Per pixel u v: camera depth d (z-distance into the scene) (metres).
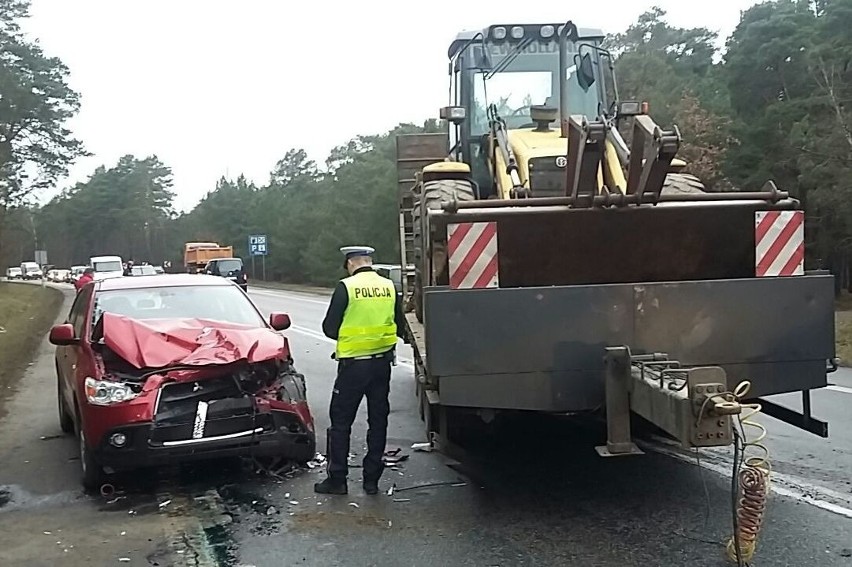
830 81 31.12
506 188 8.51
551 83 9.95
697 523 5.69
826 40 34.44
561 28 9.84
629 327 5.71
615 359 5.51
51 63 52.00
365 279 6.70
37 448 8.73
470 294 5.62
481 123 9.95
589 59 9.86
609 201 5.96
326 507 6.32
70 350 8.27
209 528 5.94
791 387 5.84
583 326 5.69
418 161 12.50
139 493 6.89
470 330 5.62
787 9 39.16
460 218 5.97
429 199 8.45
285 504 6.44
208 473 7.41
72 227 113.44
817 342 5.84
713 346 5.76
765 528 5.50
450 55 10.65
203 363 6.87
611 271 6.30
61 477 7.48
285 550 5.45
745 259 6.35
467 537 5.56
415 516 6.04
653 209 6.06
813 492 6.26
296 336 19.84
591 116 9.77
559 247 6.20
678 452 7.53
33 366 15.77
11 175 50.00
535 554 5.21
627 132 9.30
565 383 5.69
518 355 5.65
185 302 8.34
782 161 33.19
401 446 8.17
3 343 19.03
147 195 115.50
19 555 5.52
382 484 6.87
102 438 6.63
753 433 8.16
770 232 6.15
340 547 5.46
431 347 5.62
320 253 60.81
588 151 5.92
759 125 34.88
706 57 58.88
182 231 107.69
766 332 5.80
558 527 5.70
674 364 5.46
